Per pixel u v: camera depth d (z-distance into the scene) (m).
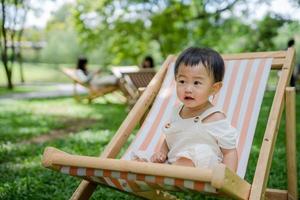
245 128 2.73
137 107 2.84
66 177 3.84
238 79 3.00
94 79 11.04
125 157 2.65
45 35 36.06
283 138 5.79
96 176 1.97
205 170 1.65
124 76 8.89
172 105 2.97
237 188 1.80
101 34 16.06
